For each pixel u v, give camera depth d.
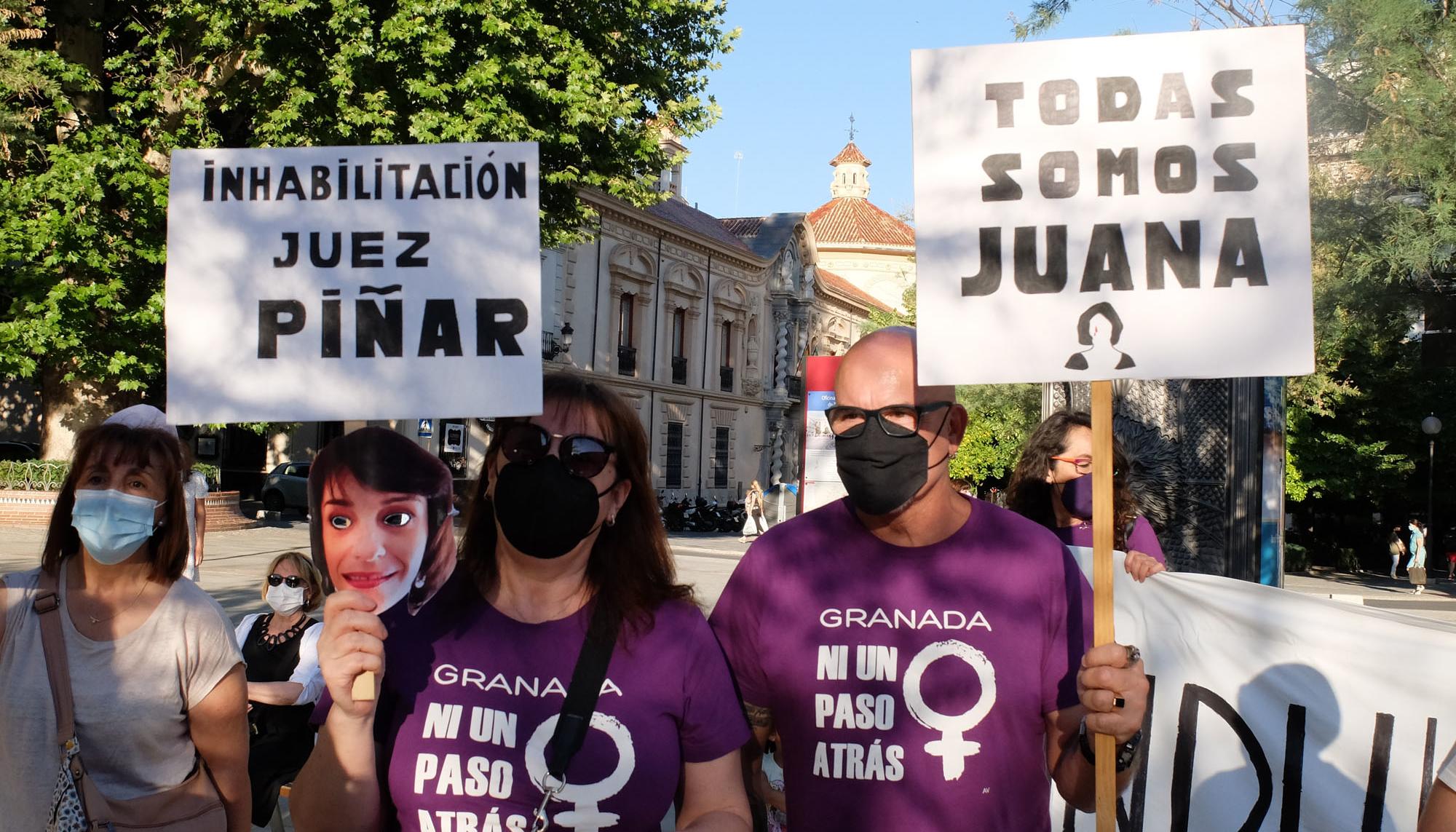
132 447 2.91
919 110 2.94
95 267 18.12
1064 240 2.86
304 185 2.69
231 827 3.11
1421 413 31.34
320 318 2.66
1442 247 11.77
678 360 42.00
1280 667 3.97
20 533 21.59
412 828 2.29
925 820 2.60
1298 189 2.79
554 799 2.24
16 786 2.86
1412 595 24.89
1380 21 11.18
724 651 2.56
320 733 2.34
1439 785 2.20
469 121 17.42
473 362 2.62
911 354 2.80
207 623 3.03
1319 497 32.16
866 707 2.66
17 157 18.67
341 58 17.09
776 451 49.22
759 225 50.78
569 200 20.30
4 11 18.28
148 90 19.91
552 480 2.30
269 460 32.31
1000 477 33.31
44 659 2.89
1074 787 2.71
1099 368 2.81
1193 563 8.75
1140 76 2.87
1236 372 2.78
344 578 2.48
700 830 2.31
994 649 2.65
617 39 19.66
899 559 2.75
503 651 2.35
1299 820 3.91
